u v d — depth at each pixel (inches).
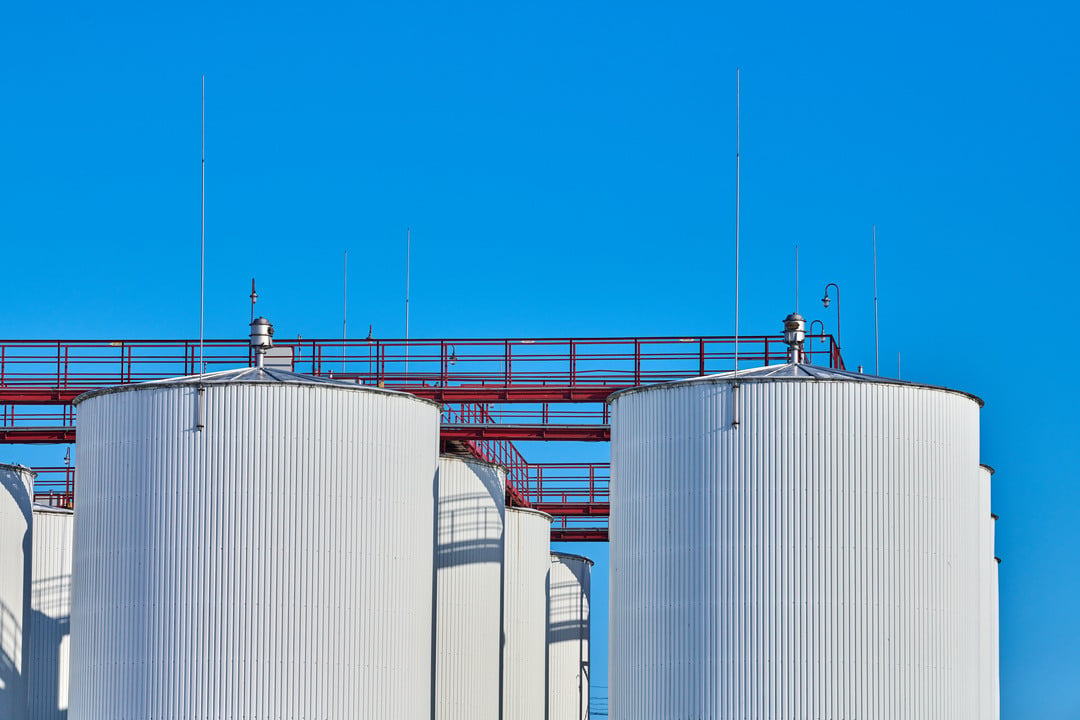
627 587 2674.7
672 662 2598.4
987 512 3481.8
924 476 2610.7
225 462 2657.5
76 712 2701.8
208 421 2669.8
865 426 2598.4
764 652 2556.6
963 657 2618.1
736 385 2613.2
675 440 2645.2
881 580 2571.4
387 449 2731.3
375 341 3112.7
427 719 2775.6
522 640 3671.3
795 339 2785.4
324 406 2691.9
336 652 2650.1
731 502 2596.0
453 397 3097.9
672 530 2628.0
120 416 2716.5
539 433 3250.5
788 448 2591.0
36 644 3366.1
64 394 3090.6
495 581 3427.7
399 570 2723.9
